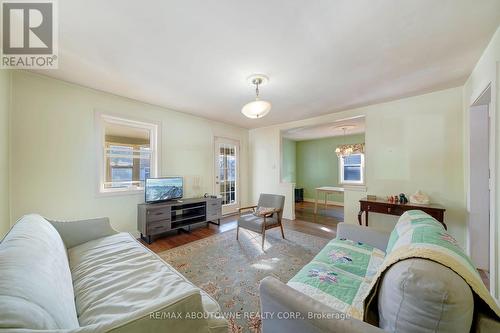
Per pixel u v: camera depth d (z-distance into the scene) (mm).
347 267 1460
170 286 1212
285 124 4801
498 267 1621
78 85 2686
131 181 3350
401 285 724
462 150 2721
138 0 1316
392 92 2902
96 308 1025
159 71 2281
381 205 3016
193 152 4176
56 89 2527
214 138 4625
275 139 4984
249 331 1431
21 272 762
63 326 726
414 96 3064
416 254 824
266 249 2811
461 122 2723
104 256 1597
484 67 1915
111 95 2996
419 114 3031
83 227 1905
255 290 1893
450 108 2799
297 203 6801
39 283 776
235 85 2641
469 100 2453
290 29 1584
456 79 2508
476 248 2436
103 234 2010
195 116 4211
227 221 4355
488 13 1416
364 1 1318
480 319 727
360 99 3186
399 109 3207
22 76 2303
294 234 3451
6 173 2148
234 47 1821
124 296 1116
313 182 7137
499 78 1614
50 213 2490
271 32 1621
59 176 2557
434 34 1650
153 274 1350
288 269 2266
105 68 2225
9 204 2209
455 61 2076
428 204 2832
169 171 3764
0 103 2020
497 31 1604
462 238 2717
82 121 2730
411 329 683
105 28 1585
